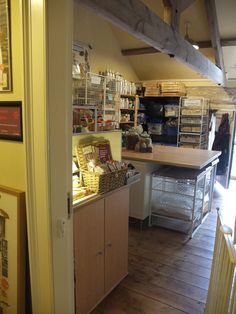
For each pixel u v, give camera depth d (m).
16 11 1.13
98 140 2.11
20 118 1.21
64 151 1.20
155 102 6.23
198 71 4.11
